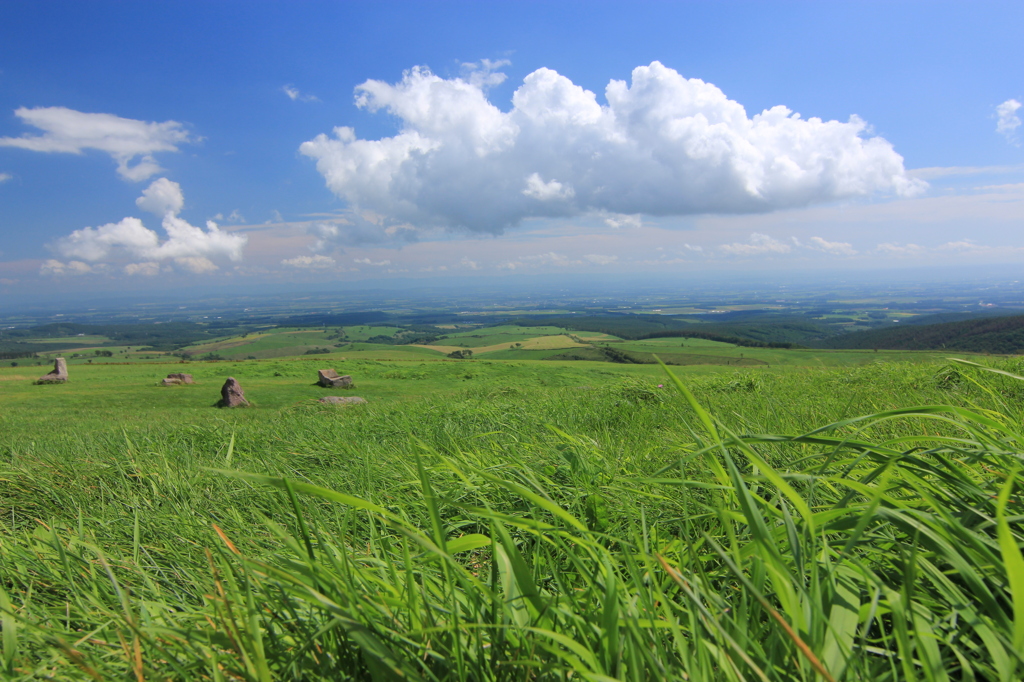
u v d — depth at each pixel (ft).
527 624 3.71
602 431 14.99
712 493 5.71
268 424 25.02
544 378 112.78
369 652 3.22
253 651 3.63
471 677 3.53
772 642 3.23
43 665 4.02
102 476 12.82
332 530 7.39
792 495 3.24
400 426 19.08
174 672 3.91
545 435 14.30
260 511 9.09
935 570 3.43
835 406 12.76
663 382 30.35
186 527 8.13
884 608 3.59
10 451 18.62
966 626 3.39
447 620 3.91
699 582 3.91
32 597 5.99
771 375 29.07
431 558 4.57
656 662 3.04
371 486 9.58
